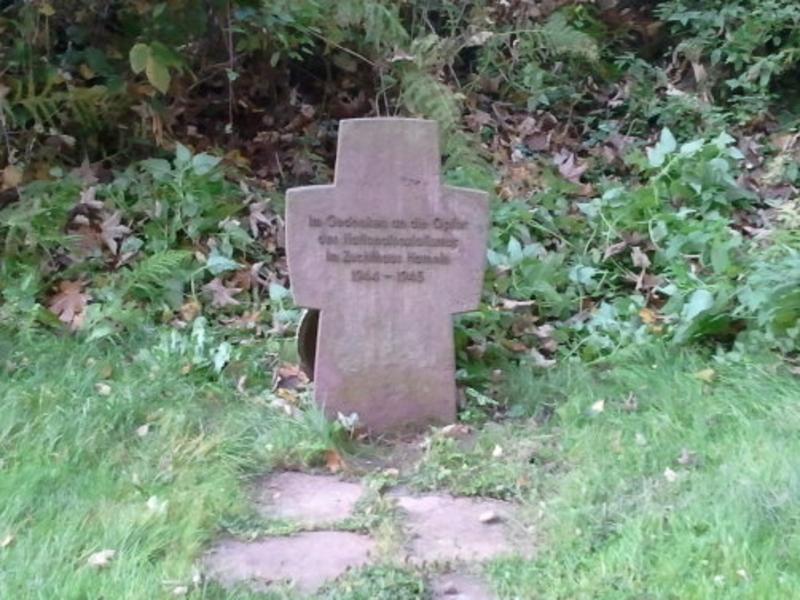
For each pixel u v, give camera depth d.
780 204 4.89
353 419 3.53
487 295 4.17
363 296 3.54
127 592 2.58
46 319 3.95
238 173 4.90
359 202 3.49
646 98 5.83
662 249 4.50
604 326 4.11
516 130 5.65
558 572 2.72
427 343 3.56
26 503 2.92
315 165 5.13
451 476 3.23
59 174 4.64
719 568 2.70
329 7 5.10
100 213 4.48
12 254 4.24
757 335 3.86
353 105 5.48
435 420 3.58
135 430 3.37
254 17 5.04
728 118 5.75
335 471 3.31
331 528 2.97
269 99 5.46
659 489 3.06
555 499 3.06
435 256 3.53
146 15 4.88
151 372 3.69
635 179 5.25
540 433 3.48
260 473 3.28
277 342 4.00
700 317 3.96
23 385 3.54
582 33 5.79
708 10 6.08
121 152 4.90
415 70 5.15
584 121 5.80
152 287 4.17
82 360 3.76
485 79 5.84
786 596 2.57
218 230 4.51
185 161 4.64
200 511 2.94
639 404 3.61
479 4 5.71
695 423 3.42
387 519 3.00
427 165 3.49
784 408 3.46
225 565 2.78
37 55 4.81
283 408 3.58
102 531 2.82
